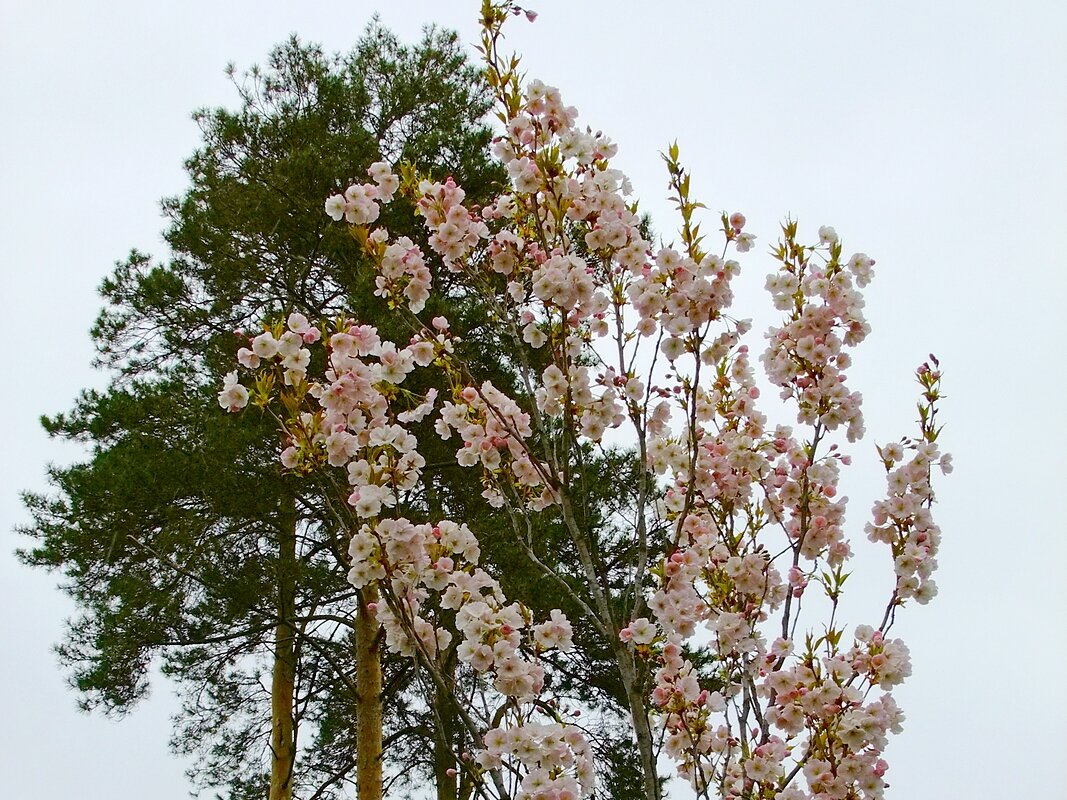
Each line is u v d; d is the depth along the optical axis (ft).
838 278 10.21
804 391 10.14
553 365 10.28
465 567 11.07
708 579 10.57
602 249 10.49
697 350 9.56
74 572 23.21
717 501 11.14
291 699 23.31
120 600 22.00
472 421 11.10
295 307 24.22
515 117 10.50
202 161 28.43
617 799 23.40
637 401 10.05
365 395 9.89
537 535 20.81
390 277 11.05
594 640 23.20
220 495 20.56
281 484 20.80
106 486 21.25
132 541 21.81
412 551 9.51
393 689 21.94
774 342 10.40
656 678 9.93
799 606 9.87
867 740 8.78
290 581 21.04
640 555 9.43
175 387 24.07
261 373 10.03
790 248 10.45
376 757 21.21
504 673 8.87
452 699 8.76
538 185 10.41
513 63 10.66
